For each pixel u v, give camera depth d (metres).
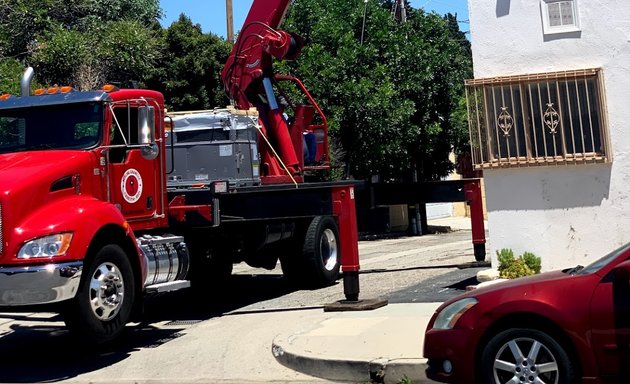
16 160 9.34
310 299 12.77
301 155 14.23
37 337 11.21
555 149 10.80
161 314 12.52
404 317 9.82
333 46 26.12
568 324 6.05
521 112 10.97
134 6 29.09
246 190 11.56
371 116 25.19
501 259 10.90
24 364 9.38
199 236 12.46
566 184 10.80
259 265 14.43
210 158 12.54
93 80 24.14
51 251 8.48
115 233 9.50
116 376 8.54
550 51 10.95
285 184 12.50
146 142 9.95
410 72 27.11
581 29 10.84
